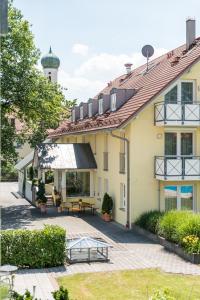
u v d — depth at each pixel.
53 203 33.53
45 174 39.31
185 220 19.58
